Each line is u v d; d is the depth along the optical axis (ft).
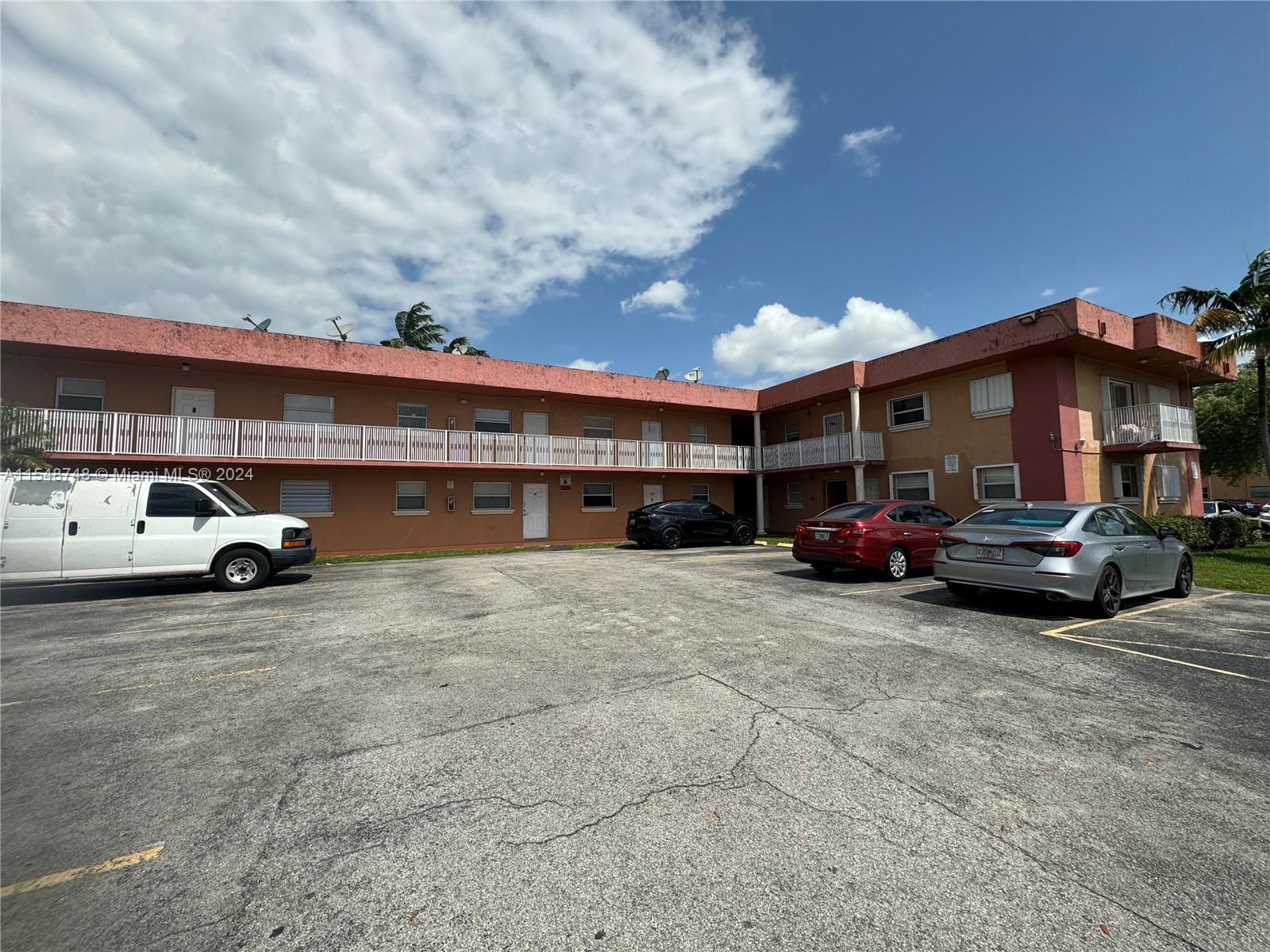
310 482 57.00
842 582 32.42
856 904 7.06
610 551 57.57
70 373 48.60
